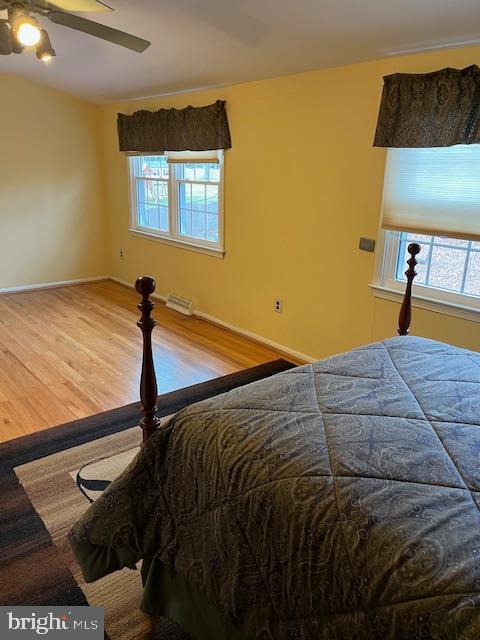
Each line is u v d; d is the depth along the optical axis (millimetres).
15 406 3049
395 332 3174
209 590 1265
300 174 3535
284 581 1063
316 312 3686
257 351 4047
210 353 3982
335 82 3135
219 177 4289
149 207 5504
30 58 4398
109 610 1664
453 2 2080
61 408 3033
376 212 3090
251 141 3869
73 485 2307
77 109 5680
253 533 1136
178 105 4535
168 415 2977
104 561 1471
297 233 3678
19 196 5523
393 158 2926
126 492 1415
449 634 785
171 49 3340
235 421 1328
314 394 1468
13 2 2076
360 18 2393
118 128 5387
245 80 3721
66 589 1738
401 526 951
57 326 4559
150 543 1415
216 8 2588
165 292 5414
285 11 2469
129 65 3947
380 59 2844
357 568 931
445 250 2891
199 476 1291
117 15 2867
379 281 3205
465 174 2615
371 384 1542
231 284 4445
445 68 2520
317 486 1073
